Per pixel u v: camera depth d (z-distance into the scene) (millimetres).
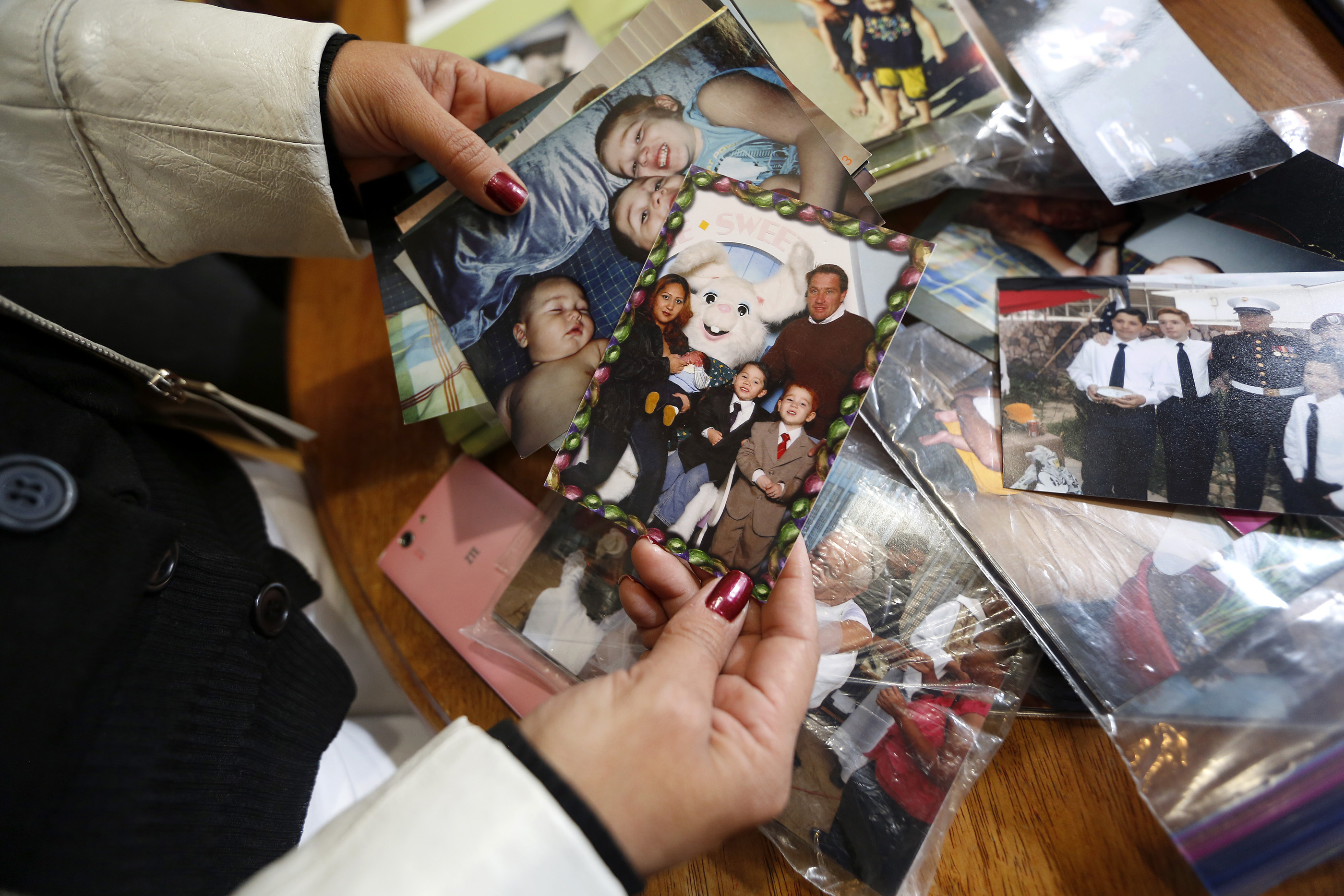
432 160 562
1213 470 497
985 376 565
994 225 610
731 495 488
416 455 660
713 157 557
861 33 611
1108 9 594
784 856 488
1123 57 580
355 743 599
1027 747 501
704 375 509
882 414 565
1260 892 417
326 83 535
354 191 589
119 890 396
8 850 370
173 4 512
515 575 579
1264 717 447
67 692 390
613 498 500
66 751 388
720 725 409
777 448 489
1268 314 520
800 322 506
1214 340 522
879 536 542
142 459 542
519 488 618
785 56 615
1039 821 480
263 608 515
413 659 598
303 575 618
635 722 382
